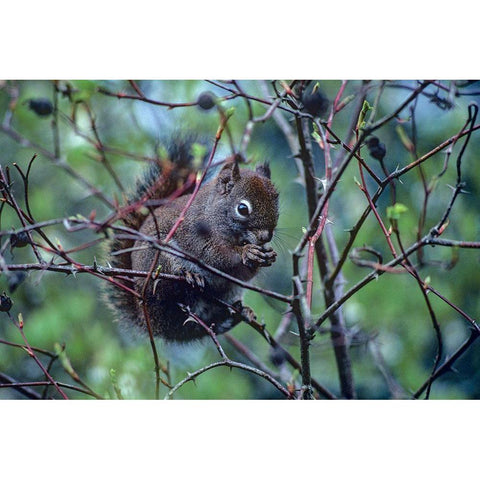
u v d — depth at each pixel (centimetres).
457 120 1053
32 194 1032
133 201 790
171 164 727
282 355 724
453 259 639
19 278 564
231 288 790
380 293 1055
